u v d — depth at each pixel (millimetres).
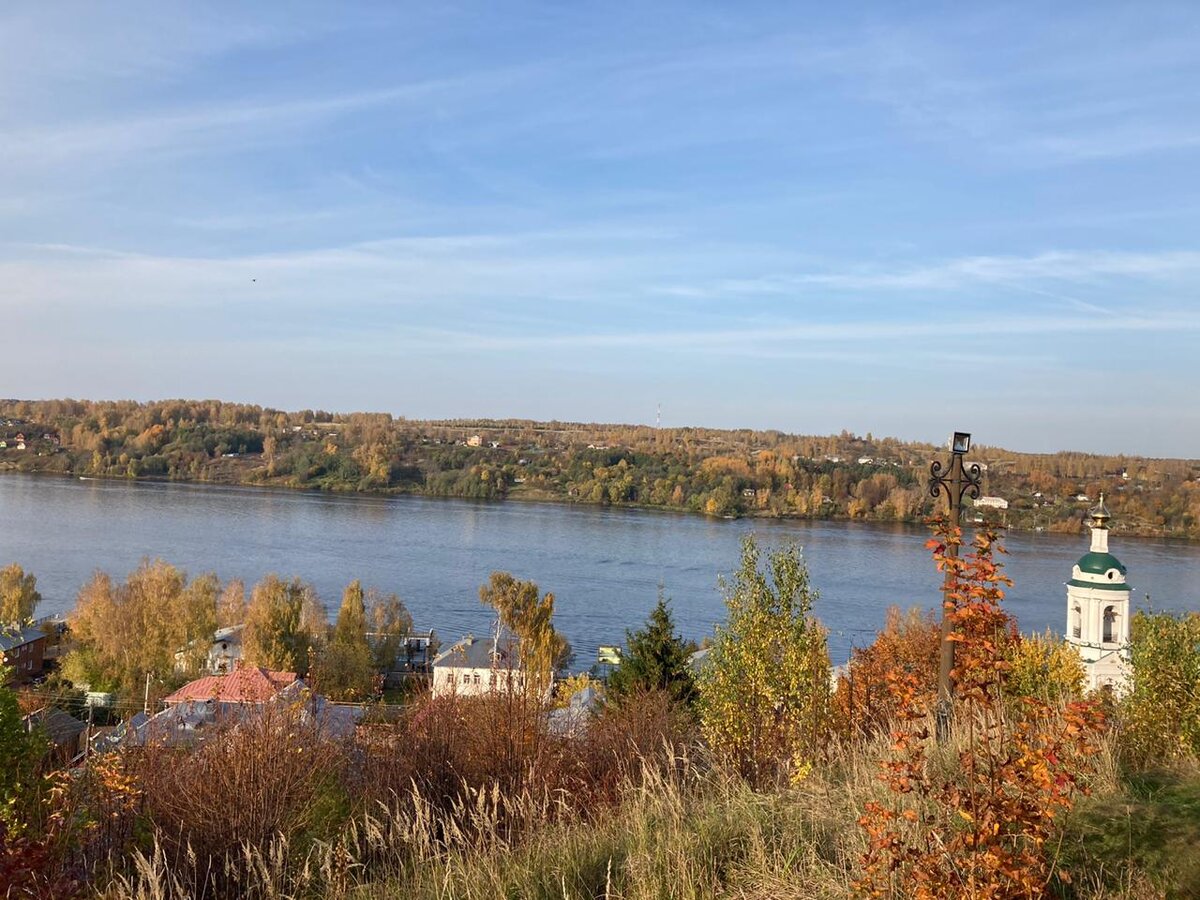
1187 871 6258
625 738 14898
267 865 9719
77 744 16672
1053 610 69125
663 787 8695
